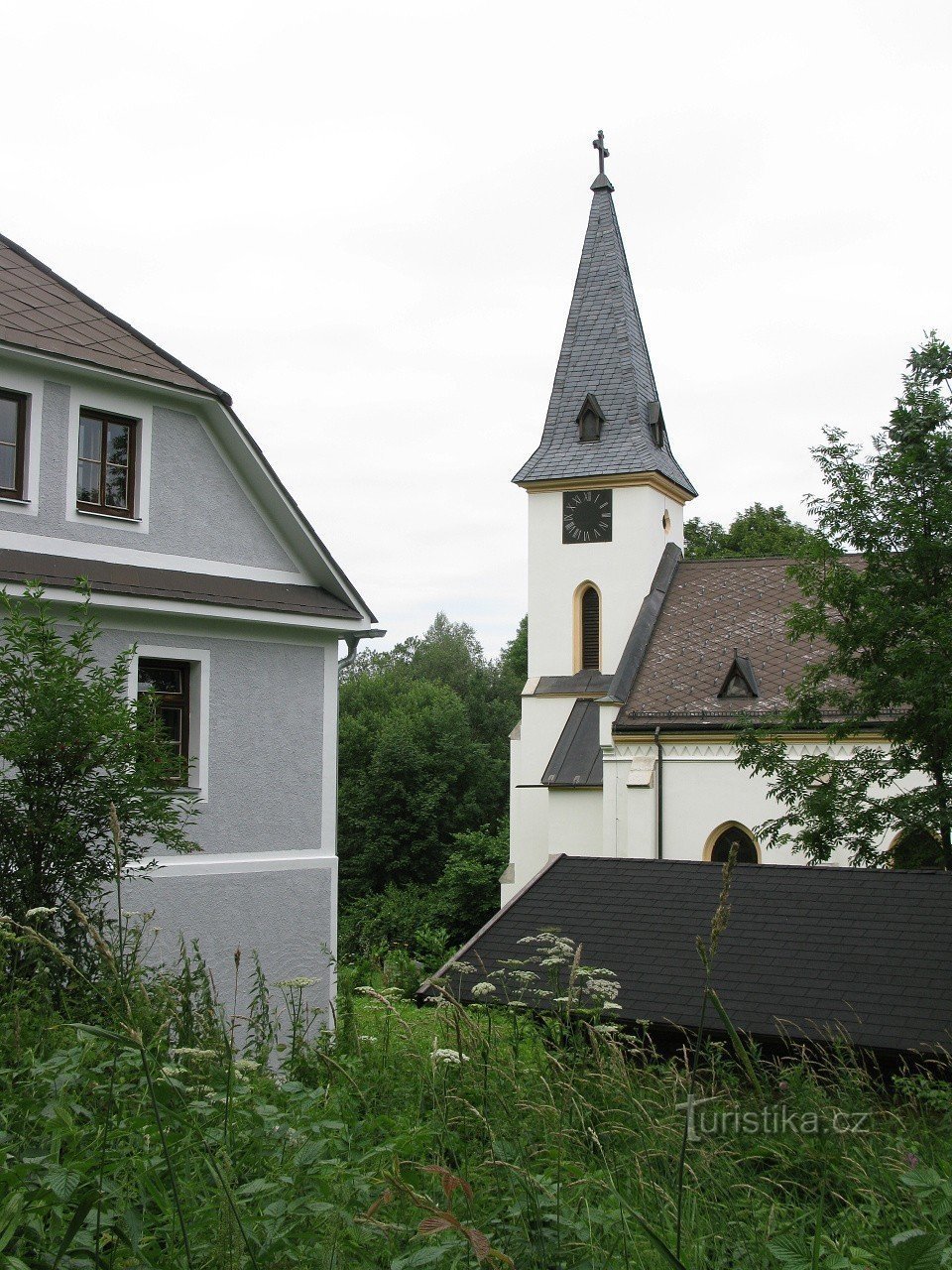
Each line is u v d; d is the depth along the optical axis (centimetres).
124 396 1708
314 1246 404
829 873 1658
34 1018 662
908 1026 1275
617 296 3988
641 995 1407
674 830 3097
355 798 6141
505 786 6469
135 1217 384
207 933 1698
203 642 1742
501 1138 549
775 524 5734
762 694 3134
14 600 1329
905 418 1827
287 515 1873
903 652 1775
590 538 3756
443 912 4997
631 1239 454
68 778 1118
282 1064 737
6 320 1591
